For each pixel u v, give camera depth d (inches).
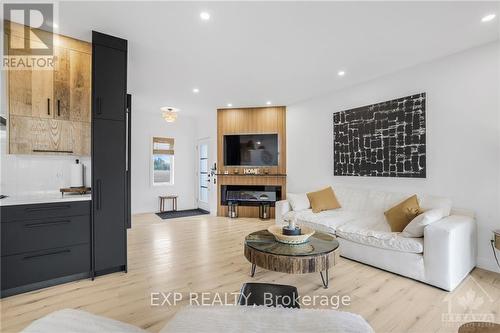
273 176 211.3
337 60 122.6
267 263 81.6
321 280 97.2
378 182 144.8
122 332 30.0
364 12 84.3
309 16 86.7
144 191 242.5
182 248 135.0
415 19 88.0
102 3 79.4
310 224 136.5
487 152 104.2
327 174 176.2
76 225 93.4
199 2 79.4
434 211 99.1
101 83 96.8
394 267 100.6
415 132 126.5
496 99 102.0
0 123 92.2
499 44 101.1
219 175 223.0
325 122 177.8
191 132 271.3
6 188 100.1
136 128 237.6
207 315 29.7
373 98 148.1
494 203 102.3
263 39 102.7
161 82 154.7
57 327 29.6
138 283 93.7
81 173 111.0
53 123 98.1
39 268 87.0
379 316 73.5
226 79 149.3
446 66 116.6
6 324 68.5
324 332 26.5
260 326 27.5
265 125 214.7
